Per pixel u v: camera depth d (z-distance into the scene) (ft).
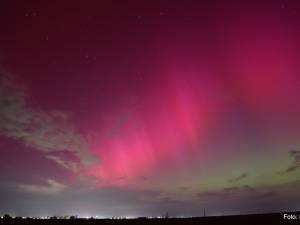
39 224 186.80
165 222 214.90
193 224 197.98
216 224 193.36
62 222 199.93
